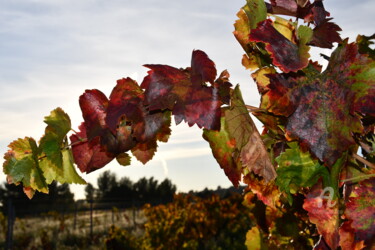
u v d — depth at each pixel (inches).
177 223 279.3
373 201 16.7
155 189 1328.7
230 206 321.4
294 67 17.3
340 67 17.4
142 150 21.3
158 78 18.1
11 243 320.2
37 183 21.0
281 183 18.7
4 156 20.9
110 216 670.5
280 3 23.4
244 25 22.8
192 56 18.9
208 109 17.4
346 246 17.0
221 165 19.6
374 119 18.6
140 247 259.4
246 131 18.6
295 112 17.3
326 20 19.4
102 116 19.5
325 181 18.3
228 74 19.3
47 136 20.7
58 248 367.9
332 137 16.6
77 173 21.3
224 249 279.7
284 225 26.4
